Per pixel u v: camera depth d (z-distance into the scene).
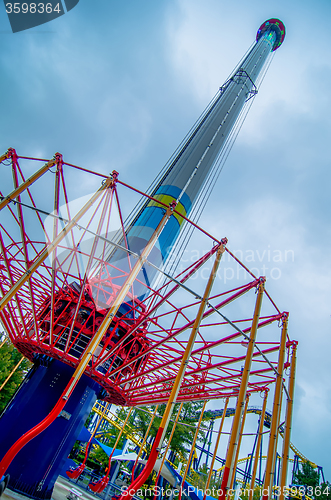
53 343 24.08
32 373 25.61
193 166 47.09
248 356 18.38
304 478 69.38
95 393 25.86
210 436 76.62
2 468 11.90
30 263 20.52
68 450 22.94
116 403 31.48
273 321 22.75
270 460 18.42
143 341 27.45
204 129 55.00
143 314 26.02
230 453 15.17
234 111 60.69
